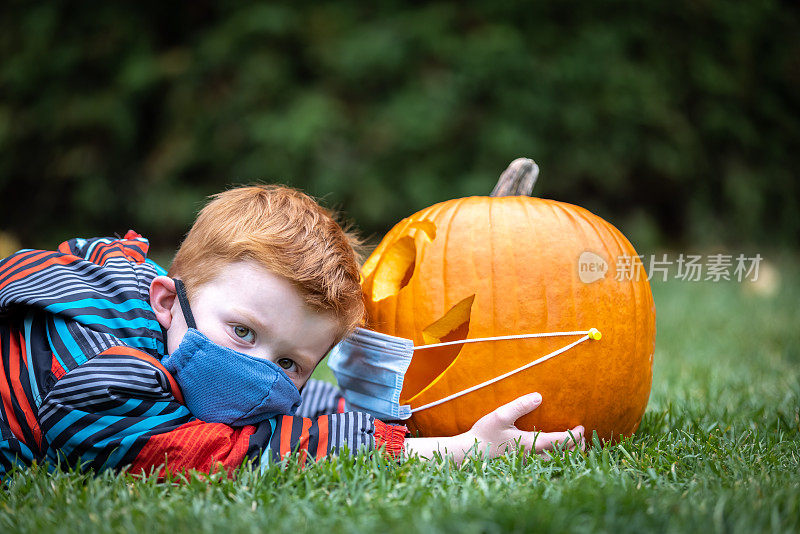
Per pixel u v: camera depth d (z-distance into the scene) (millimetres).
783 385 2744
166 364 1669
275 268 1669
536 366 1817
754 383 2787
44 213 8328
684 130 8156
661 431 2145
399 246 2031
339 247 1800
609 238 1972
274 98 7758
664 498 1461
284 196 1878
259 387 1647
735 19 8328
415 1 8133
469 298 1846
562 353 1822
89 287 1782
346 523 1337
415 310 1881
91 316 1706
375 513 1398
